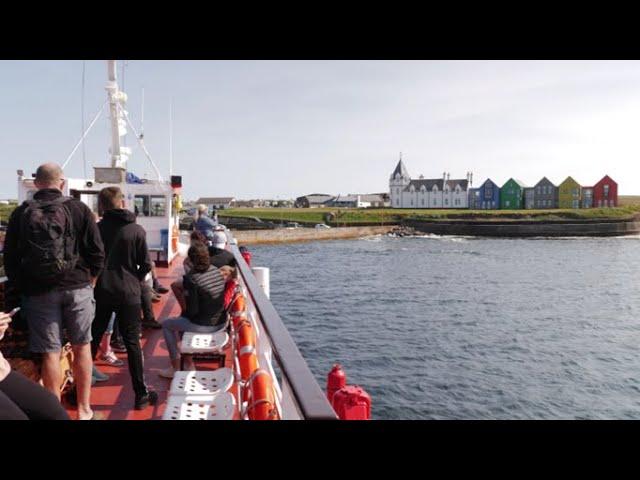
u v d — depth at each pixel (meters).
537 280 49.91
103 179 11.67
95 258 3.87
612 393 19.22
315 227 116.62
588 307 36.59
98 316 4.73
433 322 31.39
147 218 12.16
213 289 5.35
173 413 3.38
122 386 5.14
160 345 6.46
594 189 131.75
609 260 67.44
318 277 52.41
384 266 61.97
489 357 23.75
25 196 10.34
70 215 3.67
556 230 108.44
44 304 3.67
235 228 104.38
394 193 161.00
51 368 3.73
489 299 39.72
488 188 142.62
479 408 17.48
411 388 19.36
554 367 22.38
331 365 22.22
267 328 2.70
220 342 5.07
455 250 83.38
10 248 3.62
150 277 8.16
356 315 33.47
